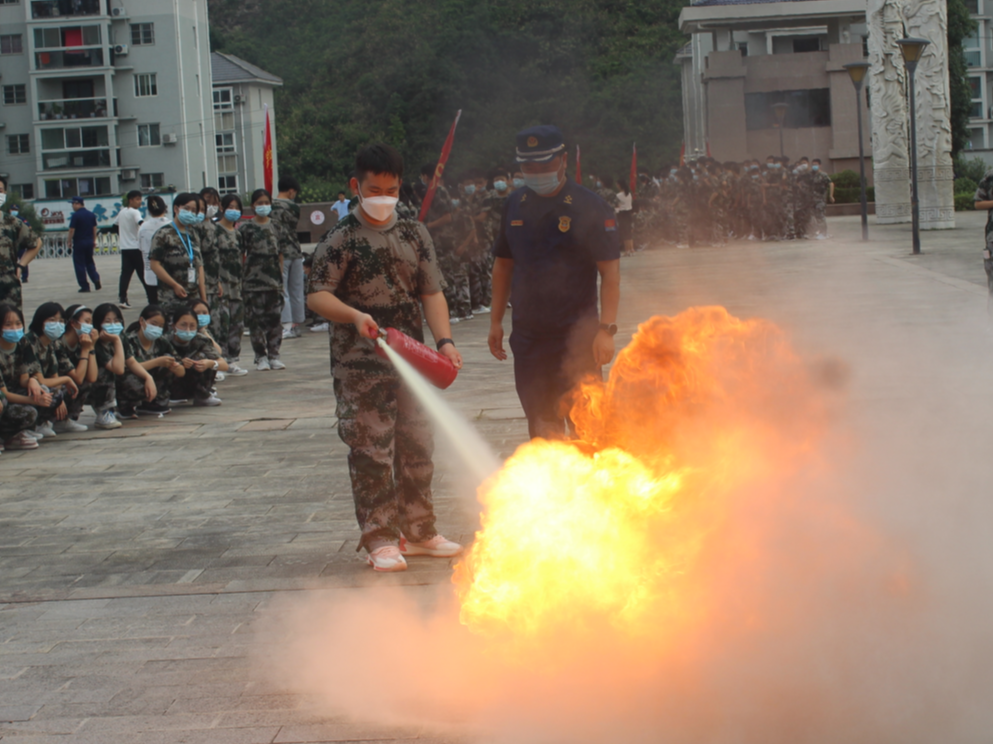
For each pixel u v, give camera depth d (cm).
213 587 478
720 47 4219
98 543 553
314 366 1144
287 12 8012
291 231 1354
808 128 3781
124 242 1775
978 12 7381
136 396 879
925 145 2361
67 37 6184
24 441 792
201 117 6519
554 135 495
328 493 628
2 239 1005
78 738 339
